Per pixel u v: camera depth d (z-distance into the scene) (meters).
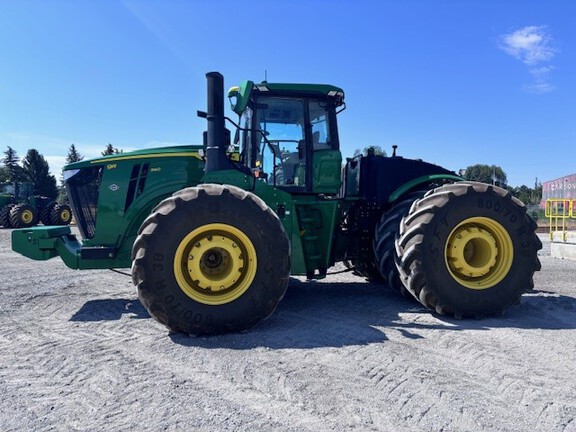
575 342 3.74
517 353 3.46
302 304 5.16
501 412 2.52
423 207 4.57
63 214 23.48
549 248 12.45
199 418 2.46
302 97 5.48
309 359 3.31
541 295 5.71
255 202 4.09
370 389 2.80
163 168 5.20
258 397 2.71
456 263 4.62
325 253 5.27
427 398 2.68
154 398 2.70
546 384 2.89
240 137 5.61
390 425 2.38
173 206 3.95
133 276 3.87
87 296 5.77
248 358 3.34
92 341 3.81
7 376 3.06
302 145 5.45
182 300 3.86
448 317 4.57
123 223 5.17
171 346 3.65
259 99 5.40
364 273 6.48
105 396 2.73
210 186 4.13
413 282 4.47
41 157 67.25
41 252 5.11
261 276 4.01
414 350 3.50
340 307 5.01
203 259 4.07
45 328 4.24
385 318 4.52
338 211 5.41
